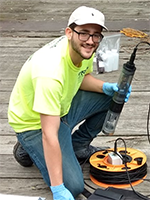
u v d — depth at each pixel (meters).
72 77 2.10
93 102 2.43
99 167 2.29
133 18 5.82
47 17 6.01
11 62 4.32
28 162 2.50
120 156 2.31
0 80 3.89
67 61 2.02
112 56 3.99
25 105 2.15
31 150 2.20
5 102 3.46
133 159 2.36
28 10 6.43
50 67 1.95
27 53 4.56
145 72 3.99
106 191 2.01
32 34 5.20
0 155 2.68
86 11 1.91
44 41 4.95
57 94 1.94
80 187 2.17
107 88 2.36
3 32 5.30
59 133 2.22
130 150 2.47
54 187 1.99
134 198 1.97
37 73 1.96
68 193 1.99
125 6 6.52
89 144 2.56
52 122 1.95
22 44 4.86
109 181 2.27
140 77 3.88
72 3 6.80
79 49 1.94
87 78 2.43
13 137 2.90
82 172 2.44
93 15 1.89
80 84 2.37
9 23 5.70
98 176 2.30
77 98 2.43
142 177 2.33
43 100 1.92
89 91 2.44
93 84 2.42
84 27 1.88
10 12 6.33
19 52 4.60
